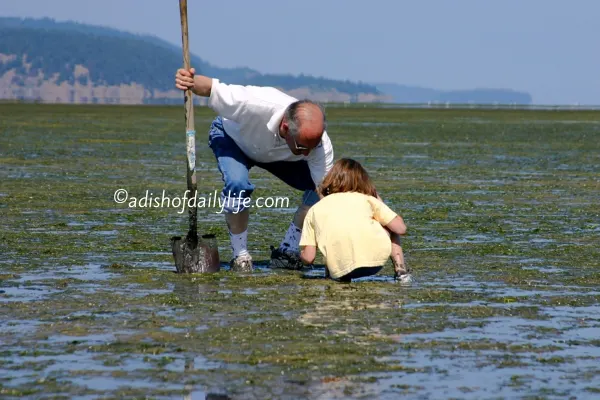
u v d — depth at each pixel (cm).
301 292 2267
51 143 8644
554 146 9300
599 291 2294
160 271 2562
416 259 2789
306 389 1450
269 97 2523
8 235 3184
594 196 4681
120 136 10131
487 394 1437
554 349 1714
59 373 1533
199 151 7938
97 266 2627
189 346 1711
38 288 2277
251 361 1609
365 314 2002
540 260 2777
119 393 1429
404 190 4916
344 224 2430
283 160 2641
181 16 2525
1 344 1722
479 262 2738
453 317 1983
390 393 1436
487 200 4462
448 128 13662
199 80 2545
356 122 16125
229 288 2317
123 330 1836
